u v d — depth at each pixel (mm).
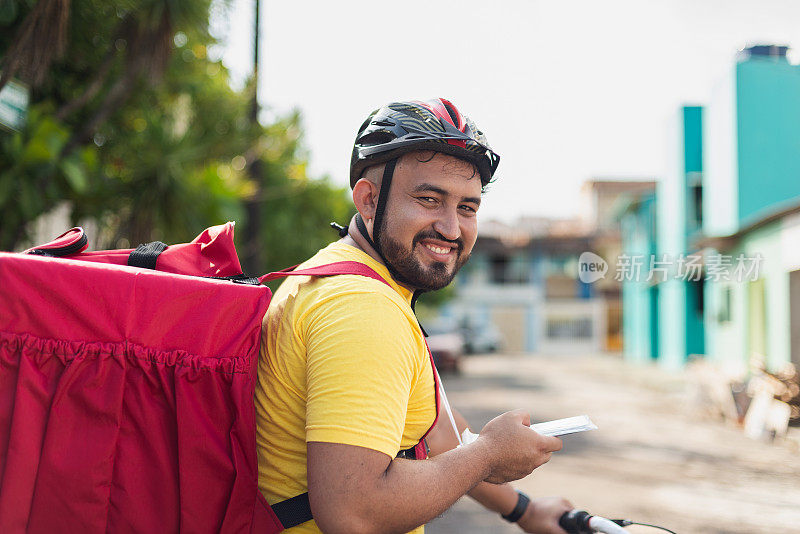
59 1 3660
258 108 7695
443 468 1047
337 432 983
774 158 13211
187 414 1038
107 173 6637
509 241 41438
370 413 995
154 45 5332
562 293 41781
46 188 5297
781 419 7195
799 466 5590
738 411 8594
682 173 18828
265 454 1188
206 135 6840
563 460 6129
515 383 15977
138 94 6699
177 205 5961
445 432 1482
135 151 6254
